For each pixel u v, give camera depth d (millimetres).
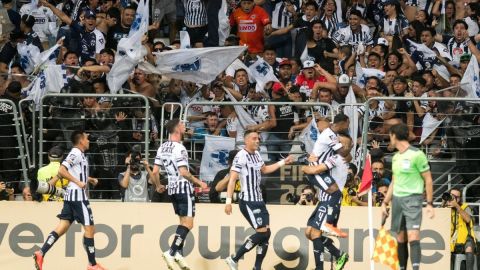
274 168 32531
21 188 36594
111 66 37812
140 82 37781
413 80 38000
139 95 35031
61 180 34875
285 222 34406
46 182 32969
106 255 34344
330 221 32188
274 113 36906
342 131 33594
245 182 32312
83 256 34406
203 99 38375
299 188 35688
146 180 35188
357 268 34125
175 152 32375
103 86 37000
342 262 32594
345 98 37875
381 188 34750
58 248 34406
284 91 38156
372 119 36406
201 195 35375
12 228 34438
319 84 38000
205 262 34344
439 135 36375
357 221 34188
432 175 36094
